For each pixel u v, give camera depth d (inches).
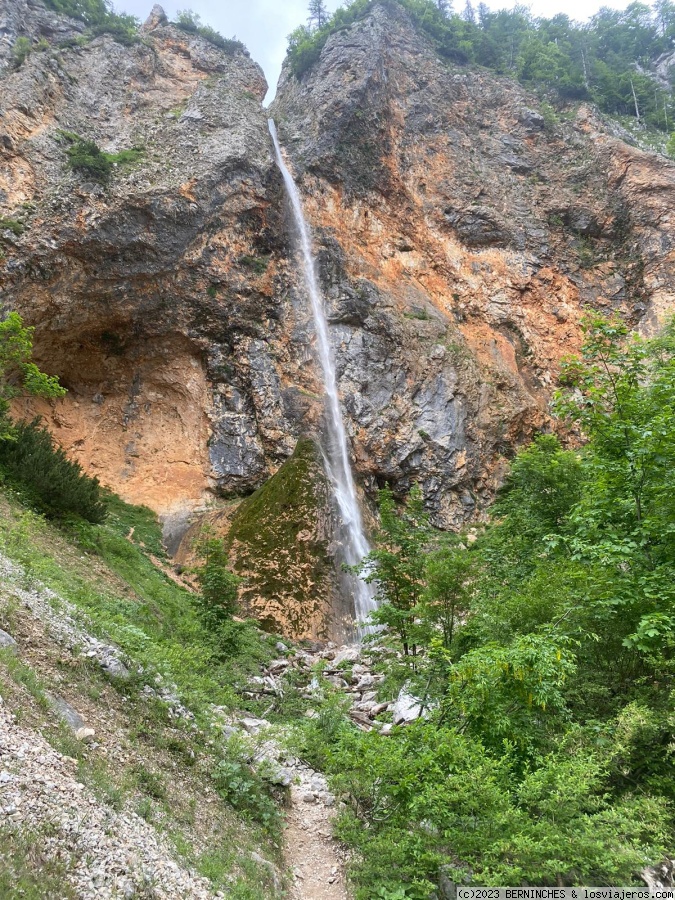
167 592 617.0
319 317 1160.2
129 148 1064.8
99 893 141.3
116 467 956.0
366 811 247.9
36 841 141.6
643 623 249.0
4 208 860.6
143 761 218.2
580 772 205.5
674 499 286.4
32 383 638.5
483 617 311.1
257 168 1125.7
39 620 260.2
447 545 449.4
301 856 233.5
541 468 485.7
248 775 256.4
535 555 422.6
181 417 1017.5
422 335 1223.5
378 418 1109.7
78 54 1166.3
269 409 1036.5
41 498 560.4
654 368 380.5
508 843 190.4
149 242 952.3
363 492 1049.5
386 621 408.2
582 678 286.4
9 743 170.4
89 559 533.6
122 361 1012.5
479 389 1196.5
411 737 239.6
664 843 214.7
